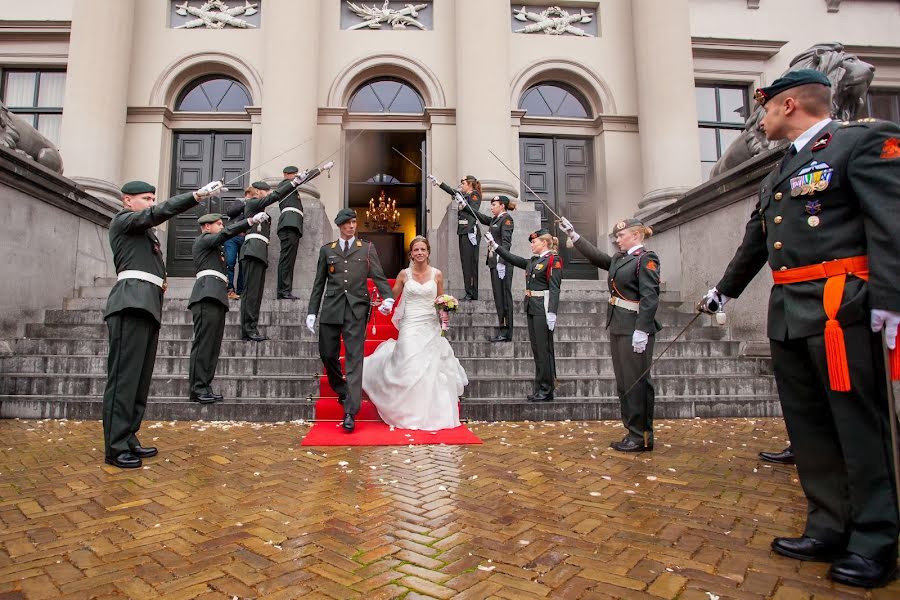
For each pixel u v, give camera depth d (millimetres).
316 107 9711
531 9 11203
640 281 3910
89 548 2215
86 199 7809
